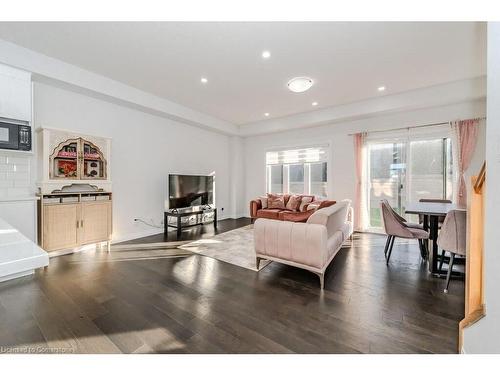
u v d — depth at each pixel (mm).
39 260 2607
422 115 4430
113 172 4133
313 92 4254
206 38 2670
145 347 1539
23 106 2902
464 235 2254
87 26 2461
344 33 2582
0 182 2967
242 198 7137
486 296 1232
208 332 1696
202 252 3609
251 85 3967
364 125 5074
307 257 2508
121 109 4234
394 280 2600
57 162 3240
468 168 4004
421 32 2557
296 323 1811
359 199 5051
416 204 3477
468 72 3486
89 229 3418
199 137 5902
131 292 2307
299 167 6211
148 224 4719
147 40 2709
